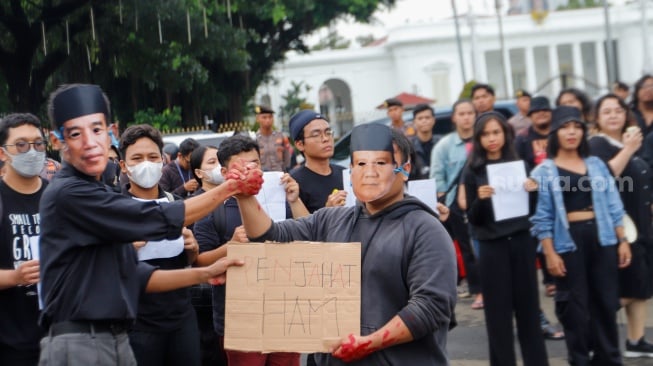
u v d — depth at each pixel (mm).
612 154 6820
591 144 6875
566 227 6000
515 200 5891
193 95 22422
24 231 4488
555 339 7617
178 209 3551
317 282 3361
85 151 3549
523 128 10523
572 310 6023
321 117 5867
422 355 3379
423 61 55219
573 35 57906
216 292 5133
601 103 6969
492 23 56688
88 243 3561
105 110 3637
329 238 3588
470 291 8992
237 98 24828
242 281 3395
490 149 5969
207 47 18984
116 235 3547
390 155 3428
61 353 3562
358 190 3428
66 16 16219
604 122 6949
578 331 6016
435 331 3361
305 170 5906
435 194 5980
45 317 3676
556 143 6117
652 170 7281
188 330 4797
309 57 54344
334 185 5883
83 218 3541
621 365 6121
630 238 6355
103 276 3613
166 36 17547
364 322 3365
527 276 5914
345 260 3369
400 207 3469
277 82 29594
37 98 16500
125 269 3693
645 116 8164
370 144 3420
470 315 8719
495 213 5875
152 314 4648
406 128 11445
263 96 32875
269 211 5129
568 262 6008
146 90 21406
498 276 5910
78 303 3564
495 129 5969
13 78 16125
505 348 5930
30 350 4418
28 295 4418
